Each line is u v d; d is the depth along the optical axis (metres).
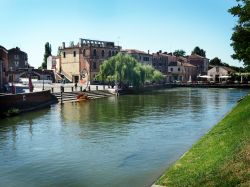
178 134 26.44
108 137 25.48
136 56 117.19
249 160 11.71
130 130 28.36
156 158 19.28
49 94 52.78
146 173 16.55
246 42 27.94
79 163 18.48
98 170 17.17
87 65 93.62
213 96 71.12
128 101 57.84
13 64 120.12
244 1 26.31
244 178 10.65
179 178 12.39
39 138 25.42
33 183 15.41
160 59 135.38
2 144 23.48
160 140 24.17
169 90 97.38
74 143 23.55
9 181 15.72
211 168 12.44
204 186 11.10
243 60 29.09
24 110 41.62
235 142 14.62
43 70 94.75
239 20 27.27
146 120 34.22
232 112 27.88
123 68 78.56
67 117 36.78
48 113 40.59
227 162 12.34
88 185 15.00
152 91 91.44
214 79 141.00
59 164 18.36
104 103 53.88
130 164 18.14
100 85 86.31
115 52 101.75
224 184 10.75
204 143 17.53
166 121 33.47
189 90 97.69
